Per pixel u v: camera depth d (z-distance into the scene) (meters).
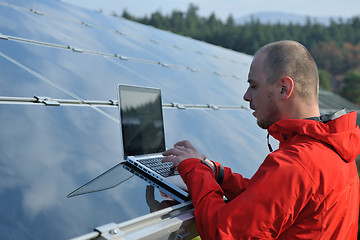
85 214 1.36
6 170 1.42
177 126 2.86
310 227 1.42
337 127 1.51
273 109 1.68
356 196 1.62
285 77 1.60
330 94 9.30
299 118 1.64
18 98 2.07
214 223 1.43
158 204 1.60
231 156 2.78
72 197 1.44
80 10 6.36
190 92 4.16
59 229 1.23
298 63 1.60
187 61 5.91
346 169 1.53
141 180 1.79
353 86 54.47
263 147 3.38
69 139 1.89
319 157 1.43
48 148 1.71
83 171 1.67
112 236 1.24
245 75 7.05
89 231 1.27
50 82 2.55
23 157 1.56
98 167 1.76
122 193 1.59
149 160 2.01
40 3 5.31
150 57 4.99
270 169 1.41
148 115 2.17
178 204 1.64
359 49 76.56
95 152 1.89
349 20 82.25
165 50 5.99
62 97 2.38
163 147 2.26
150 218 1.46
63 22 4.80
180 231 1.56
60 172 1.58
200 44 9.03
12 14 3.93
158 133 2.23
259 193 1.38
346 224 1.50
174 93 3.80
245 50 73.75
